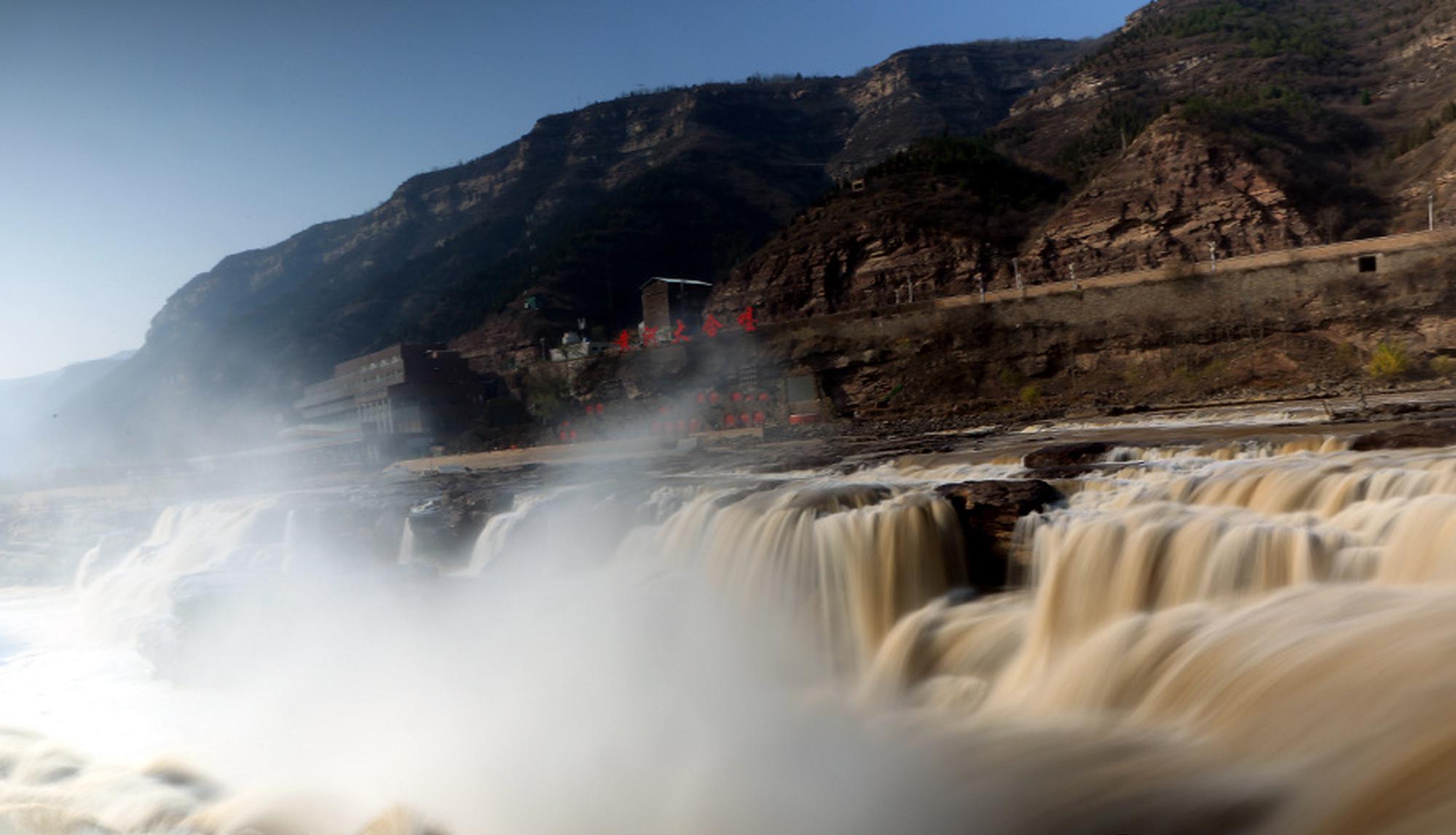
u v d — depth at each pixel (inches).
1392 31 6141.7
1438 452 802.8
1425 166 3878.0
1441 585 482.0
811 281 4827.8
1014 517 699.4
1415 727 344.8
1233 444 983.6
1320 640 434.6
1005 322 3260.3
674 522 945.5
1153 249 3944.4
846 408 3469.5
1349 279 2652.6
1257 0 7765.8
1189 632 498.6
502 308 7426.2
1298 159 4106.8
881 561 719.1
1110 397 2787.9
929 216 4783.5
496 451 3398.1
